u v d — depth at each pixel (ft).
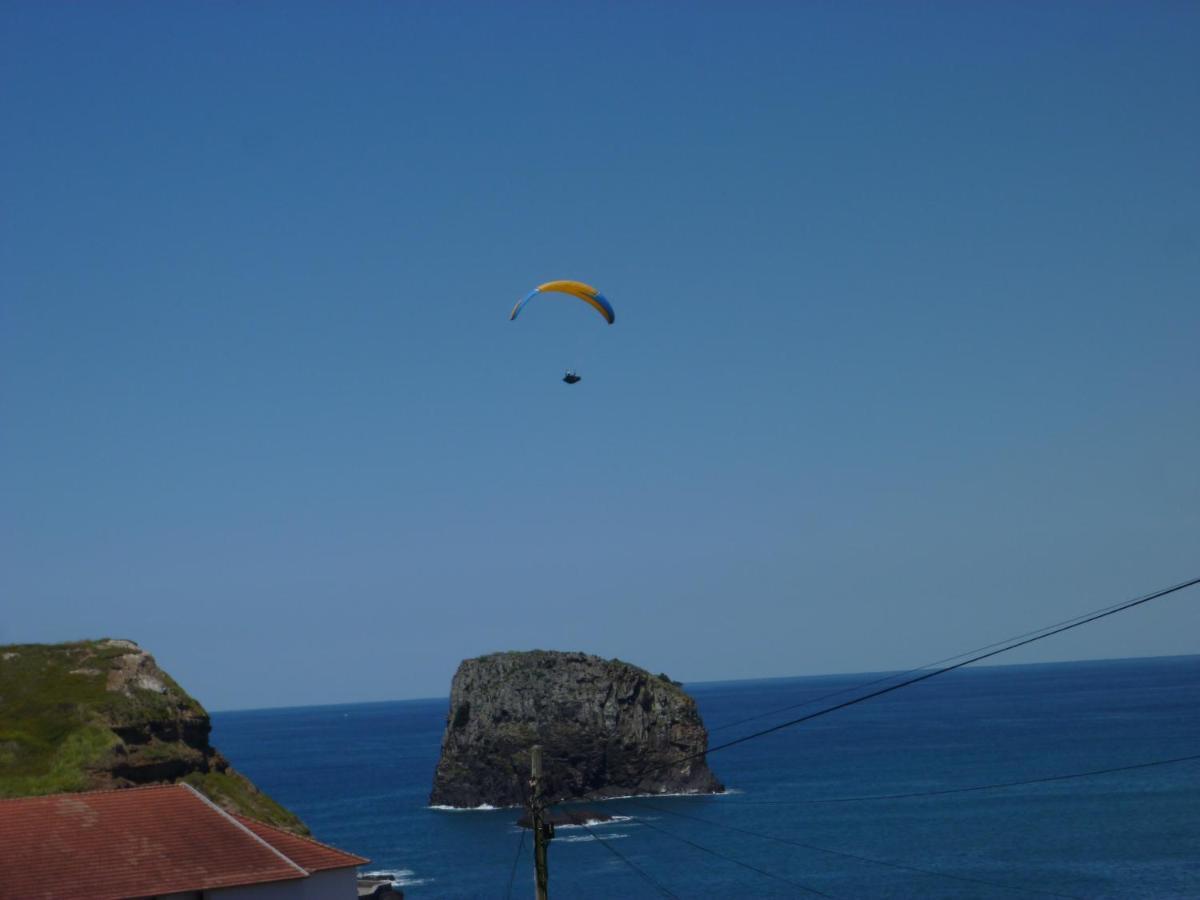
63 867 193.16
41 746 301.22
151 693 329.52
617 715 636.07
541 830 158.81
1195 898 345.92
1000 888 373.20
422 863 479.82
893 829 505.66
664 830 536.01
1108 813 509.76
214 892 198.29
